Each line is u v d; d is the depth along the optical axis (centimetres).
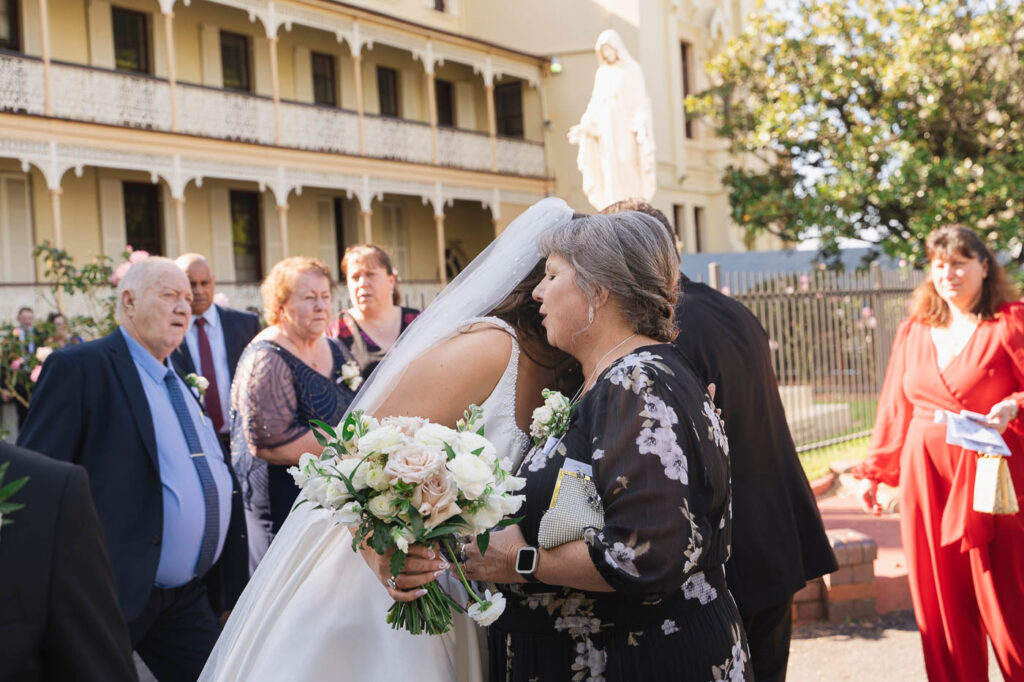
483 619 199
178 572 348
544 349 249
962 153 1562
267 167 2072
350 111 2236
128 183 2023
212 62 2127
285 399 403
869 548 522
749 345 305
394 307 554
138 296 351
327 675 230
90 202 1941
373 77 2497
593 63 2603
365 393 252
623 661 205
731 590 299
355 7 2150
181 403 362
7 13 1806
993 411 363
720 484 207
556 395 220
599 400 205
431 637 233
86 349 342
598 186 1332
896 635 495
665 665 203
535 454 218
